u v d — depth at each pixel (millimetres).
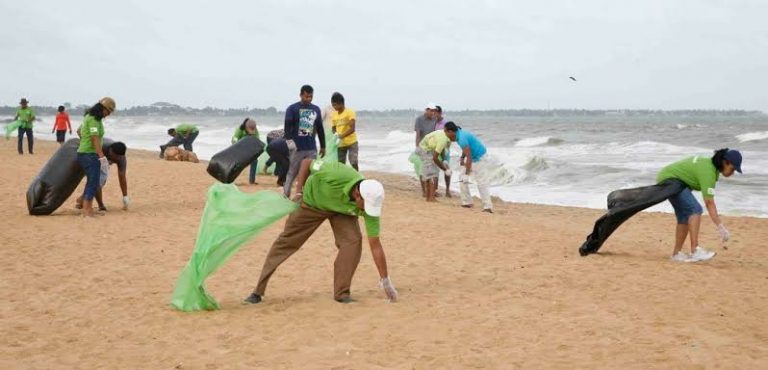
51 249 8805
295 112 11094
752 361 4867
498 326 5754
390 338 5461
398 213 12055
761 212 14391
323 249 8891
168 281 7348
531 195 17578
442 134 13906
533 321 5887
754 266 8422
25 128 23297
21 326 5797
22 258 8312
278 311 6234
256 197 6305
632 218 13141
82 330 5719
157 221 10844
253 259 8398
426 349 5207
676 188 8242
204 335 5582
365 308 6297
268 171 18141
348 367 4840
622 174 21219
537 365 4832
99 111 10844
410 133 61125
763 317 6039
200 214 11562
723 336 5453
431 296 6738
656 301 6547
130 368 4859
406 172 24438
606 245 9672
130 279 7418
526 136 58219
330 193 6172
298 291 6961
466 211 12695
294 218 6387
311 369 4809
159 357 5082
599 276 7617
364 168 26609
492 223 11195
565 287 7137
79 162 10891
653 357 4949
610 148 36000
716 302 6527
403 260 8445
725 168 7961
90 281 7316
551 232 10508
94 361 4996
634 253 9039
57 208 11320
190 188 14812
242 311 6246
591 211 14297
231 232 6223
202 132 64312
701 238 10688
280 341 5414
